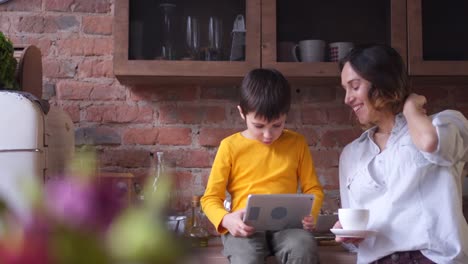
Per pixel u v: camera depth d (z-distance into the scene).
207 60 2.08
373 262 1.55
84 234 0.28
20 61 1.92
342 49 2.12
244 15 2.11
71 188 0.30
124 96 2.30
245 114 1.76
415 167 1.51
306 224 1.64
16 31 2.28
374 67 1.59
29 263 0.27
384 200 1.55
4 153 1.57
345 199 1.71
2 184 1.54
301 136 1.86
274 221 1.64
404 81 1.62
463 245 1.46
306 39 2.12
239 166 1.77
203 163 2.29
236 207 1.75
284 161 1.78
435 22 2.12
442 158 1.49
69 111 2.28
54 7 2.30
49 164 1.70
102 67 2.30
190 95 2.31
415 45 2.09
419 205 1.50
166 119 2.30
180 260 0.29
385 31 2.14
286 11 2.12
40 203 0.29
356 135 2.33
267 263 1.69
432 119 1.56
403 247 1.49
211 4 2.11
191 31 2.09
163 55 2.07
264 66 2.07
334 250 1.86
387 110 1.64
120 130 2.29
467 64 2.08
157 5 2.09
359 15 2.14
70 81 2.29
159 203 0.30
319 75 2.08
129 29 2.06
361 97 1.61
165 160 2.28
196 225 2.01
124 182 1.96
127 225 0.29
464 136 1.54
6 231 0.28
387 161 1.57
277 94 1.71
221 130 2.31
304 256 1.59
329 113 2.33
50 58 2.29
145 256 0.28
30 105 1.59
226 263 1.73
